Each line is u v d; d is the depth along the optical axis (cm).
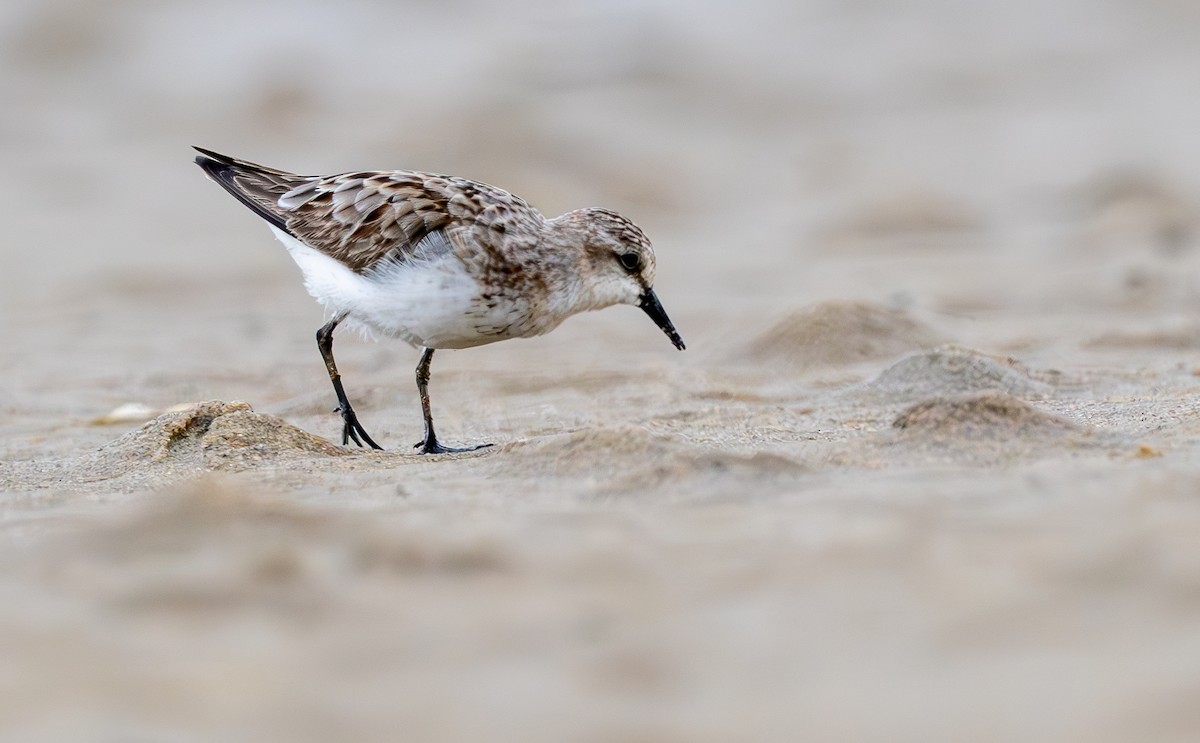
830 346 1455
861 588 636
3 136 2889
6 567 715
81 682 567
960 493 783
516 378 1429
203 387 1470
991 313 1711
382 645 597
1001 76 3145
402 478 909
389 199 1104
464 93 2972
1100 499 751
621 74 3119
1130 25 3359
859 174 2619
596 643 593
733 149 2795
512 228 1100
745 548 701
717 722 519
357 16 3419
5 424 1286
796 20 3438
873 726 509
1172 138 2705
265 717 533
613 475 857
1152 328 1540
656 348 1595
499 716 530
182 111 2989
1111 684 527
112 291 2011
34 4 3388
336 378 1141
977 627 587
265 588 668
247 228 2419
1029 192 2475
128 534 765
